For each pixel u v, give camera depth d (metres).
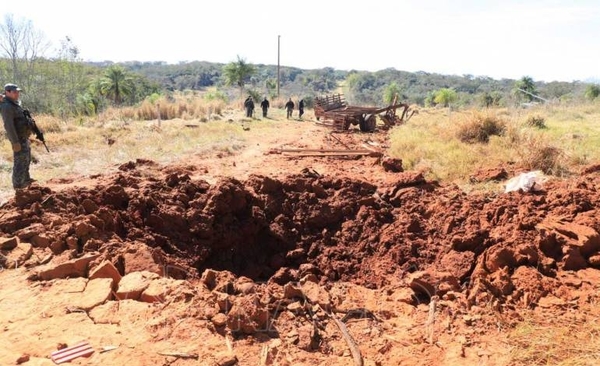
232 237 7.53
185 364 3.40
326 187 8.69
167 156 12.23
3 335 3.63
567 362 3.62
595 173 9.16
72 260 4.87
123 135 15.71
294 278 6.75
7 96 7.10
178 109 27.89
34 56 30.16
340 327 4.14
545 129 15.04
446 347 3.94
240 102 35.03
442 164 10.82
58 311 4.02
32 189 6.27
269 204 8.09
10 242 5.20
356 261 7.08
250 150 14.10
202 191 7.98
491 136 12.86
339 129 20.39
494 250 5.66
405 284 5.31
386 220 7.70
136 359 3.40
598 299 4.69
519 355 3.78
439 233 6.96
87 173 9.78
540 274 5.12
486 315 4.42
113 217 6.35
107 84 43.28
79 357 3.38
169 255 6.49
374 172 10.69
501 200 7.19
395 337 4.09
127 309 4.07
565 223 6.11
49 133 15.30
